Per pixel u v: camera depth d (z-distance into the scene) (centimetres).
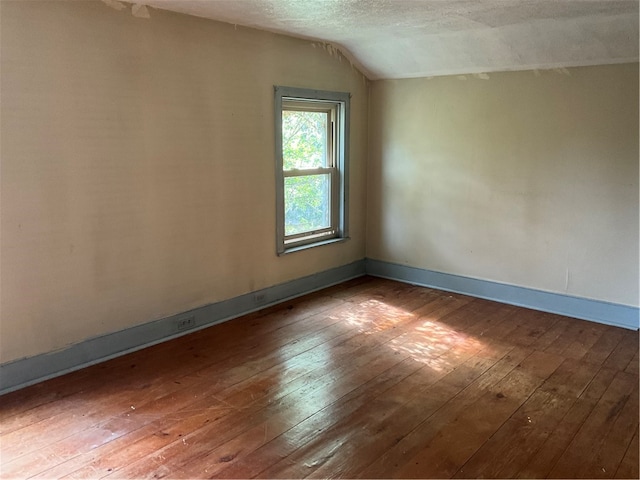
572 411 277
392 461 235
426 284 506
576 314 418
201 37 363
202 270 389
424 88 475
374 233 538
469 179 461
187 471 227
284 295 460
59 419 267
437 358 341
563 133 404
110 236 331
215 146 383
